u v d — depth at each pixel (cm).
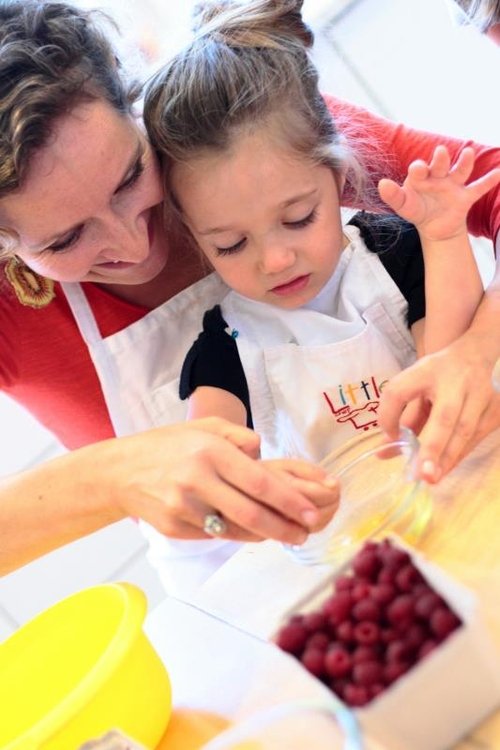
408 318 112
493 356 89
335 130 106
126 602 72
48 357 117
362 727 52
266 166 96
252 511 72
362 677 53
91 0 101
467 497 79
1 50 80
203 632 81
